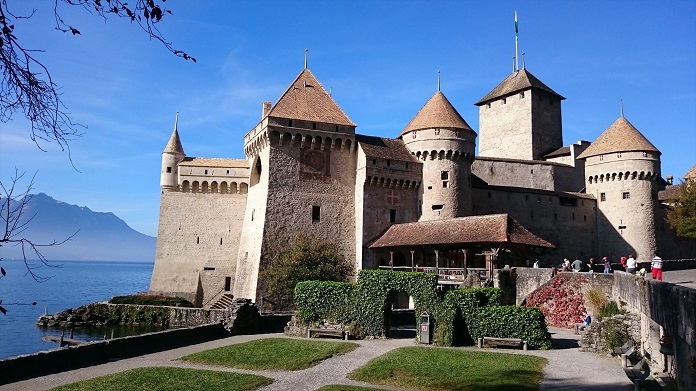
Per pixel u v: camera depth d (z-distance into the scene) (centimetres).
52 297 9794
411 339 3288
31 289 11944
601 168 6712
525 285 4022
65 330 5191
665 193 7438
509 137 8094
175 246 6378
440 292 3100
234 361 2508
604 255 6569
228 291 6294
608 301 3472
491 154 8325
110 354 2622
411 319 4062
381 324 3306
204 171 6475
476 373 2181
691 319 1246
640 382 1773
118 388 1964
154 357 2680
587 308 3600
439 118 5744
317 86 6050
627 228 6425
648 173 6438
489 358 2511
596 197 6769
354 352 2773
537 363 2397
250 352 2720
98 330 5200
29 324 5688
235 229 6425
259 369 2369
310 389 2000
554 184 7144
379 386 2041
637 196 6438
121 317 5628
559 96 8225
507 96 8194
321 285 3559
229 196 6494
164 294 6212
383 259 5478
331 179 5681
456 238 4488
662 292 1633
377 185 5581
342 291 3478
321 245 5119
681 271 4519
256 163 6091
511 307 2950
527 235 4328
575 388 1944
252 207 5950
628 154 6500
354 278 5484
